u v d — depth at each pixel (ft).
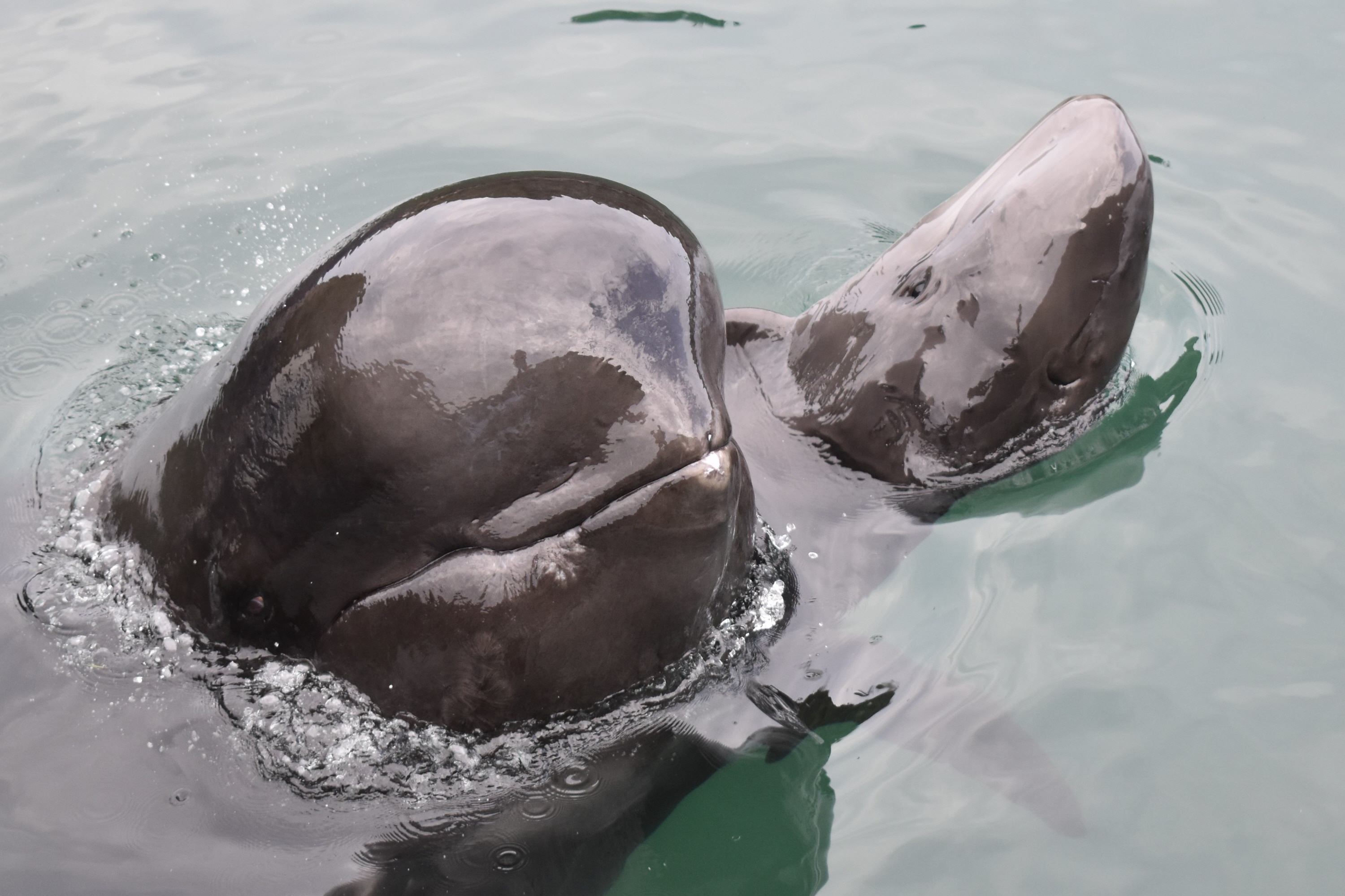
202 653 9.92
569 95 22.95
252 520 9.04
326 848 9.41
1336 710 10.98
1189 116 21.76
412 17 26.23
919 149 21.12
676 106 22.59
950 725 11.00
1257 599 12.23
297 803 9.56
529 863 9.60
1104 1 26.55
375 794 9.61
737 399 14.33
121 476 10.88
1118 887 9.53
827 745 10.87
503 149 21.04
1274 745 10.68
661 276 8.57
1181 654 11.65
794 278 18.16
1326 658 11.53
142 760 9.66
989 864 9.76
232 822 9.46
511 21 26.09
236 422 8.93
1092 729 10.93
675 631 9.70
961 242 13.50
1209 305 16.92
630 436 8.37
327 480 8.48
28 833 9.20
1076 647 11.80
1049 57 24.09
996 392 13.39
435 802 9.61
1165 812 10.12
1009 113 22.07
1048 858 9.77
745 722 10.71
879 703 11.27
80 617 10.34
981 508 13.51
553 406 8.16
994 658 11.72
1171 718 11.00
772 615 11.51
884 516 13.23
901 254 14.02
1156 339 16.30
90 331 16.78
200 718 9.80
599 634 9.18
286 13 26.40
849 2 26.84
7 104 22.40
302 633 9.48
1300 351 15.98
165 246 18.60
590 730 9.75
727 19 26.14
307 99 22.80
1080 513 13.41
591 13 26.37
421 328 8.07
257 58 24.38
